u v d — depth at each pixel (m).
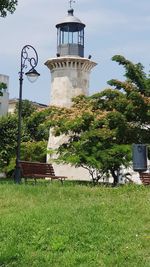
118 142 24.94
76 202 13.29
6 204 13.30
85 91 47.31
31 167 20.16
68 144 26.66
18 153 20.00
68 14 47.78
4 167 44.88
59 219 11.23
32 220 11.25
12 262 9.30
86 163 24.91
